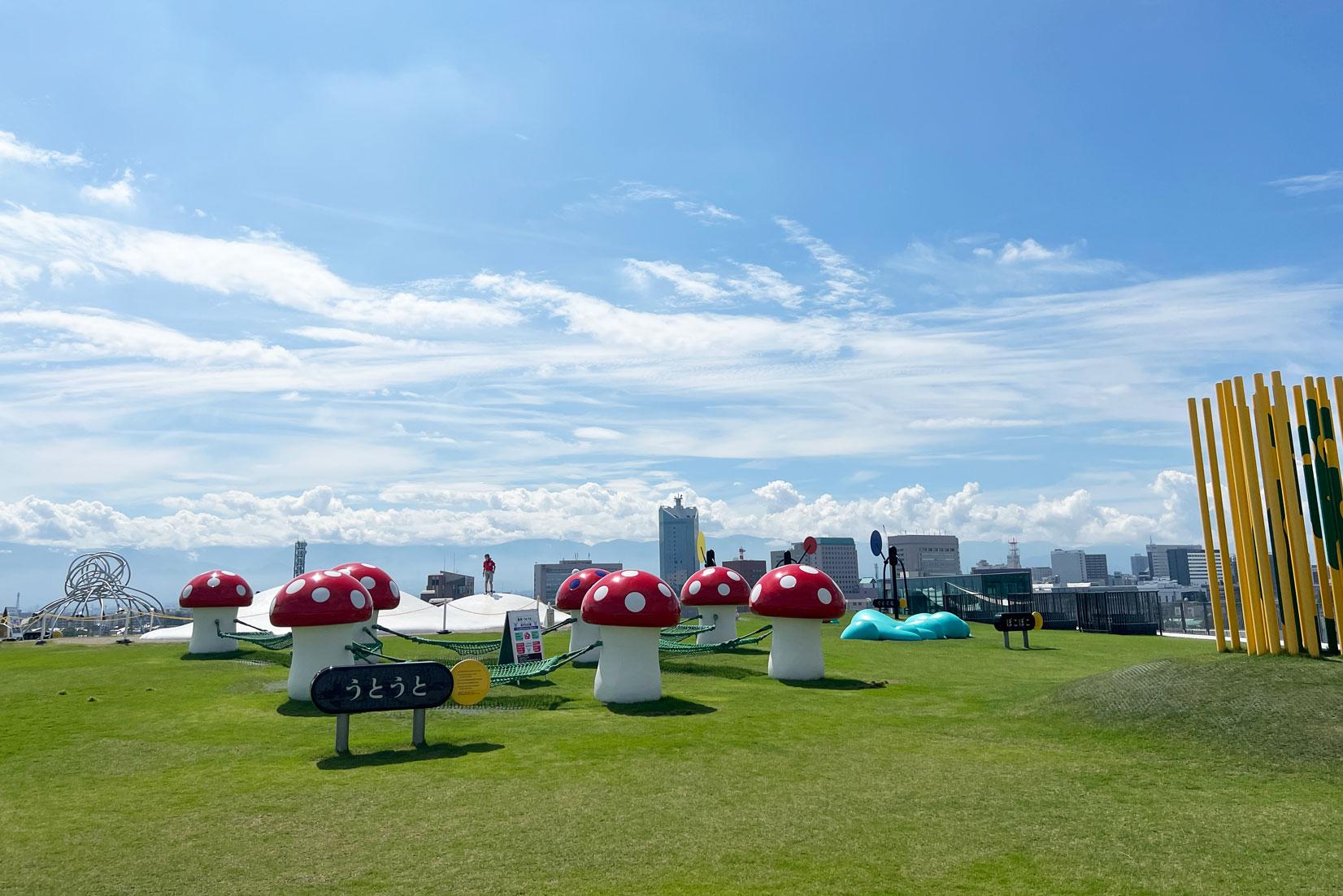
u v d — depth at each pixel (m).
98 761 11.16
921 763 10.58
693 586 24.89
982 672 19.64
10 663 21.92
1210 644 27.16
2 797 9.50
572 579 22.80
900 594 54.72
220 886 6.70
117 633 38.25
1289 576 14.16
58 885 6.79
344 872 6.95
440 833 7.88
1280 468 14.33
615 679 15.32
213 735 12.73
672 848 7.40
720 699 15.72
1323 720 10.98
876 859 7.09
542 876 6.76
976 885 6.52
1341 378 14.20
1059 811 8.48
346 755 11.28
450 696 11.70
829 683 17.81
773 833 7.78
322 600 15.55
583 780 9.77
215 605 23.75
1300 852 7.27
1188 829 7.91
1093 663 21.62
